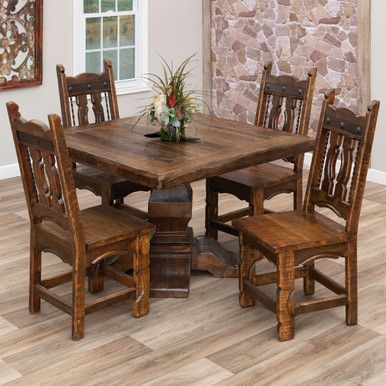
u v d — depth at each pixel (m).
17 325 3.85
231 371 3.44
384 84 6.14
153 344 3.68
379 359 3.55
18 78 6.26
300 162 4.73
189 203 4.14
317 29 6.55
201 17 7.43
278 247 3.57
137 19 7.06
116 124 4.68
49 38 6.43
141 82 7.16
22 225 5.31
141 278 3.90
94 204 5.79
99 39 6.85
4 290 4.26
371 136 3.57
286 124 4.91
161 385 3.32
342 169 3.76
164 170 3.67
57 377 3.38
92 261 3.66
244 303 4.05
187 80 7.47
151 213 4.14
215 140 4.27
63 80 4.93
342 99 6.51
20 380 3.36
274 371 3.44
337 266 4.64
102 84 5.18
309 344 3.68
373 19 6.07
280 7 6.80
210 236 4.87
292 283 3.65
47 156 3.52
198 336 3.76
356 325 3.88
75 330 3.68
